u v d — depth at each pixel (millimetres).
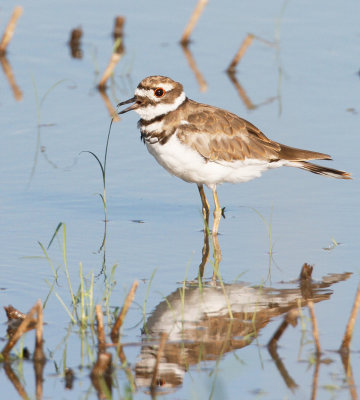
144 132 13617
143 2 25766
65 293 11383
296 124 17688
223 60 21672
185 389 9078
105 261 12477
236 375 9320
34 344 10055
